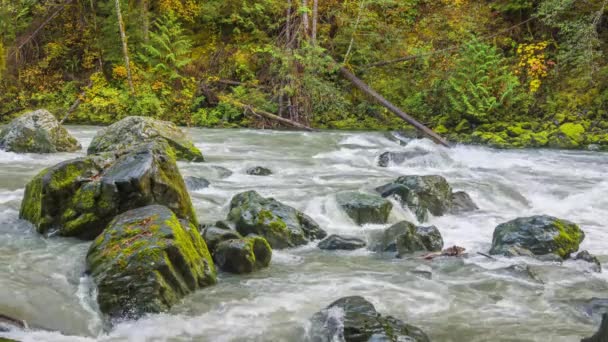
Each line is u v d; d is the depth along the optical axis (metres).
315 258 6.59
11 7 22.95
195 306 5.08
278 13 22.20
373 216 7.98
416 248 6.89
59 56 23.33
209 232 6.39
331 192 9.45
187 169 10.86
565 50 19.53
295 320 4.86
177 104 20.56
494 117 18.16
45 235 6.59
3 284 5.18
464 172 12.18
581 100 17.91
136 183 6.48
